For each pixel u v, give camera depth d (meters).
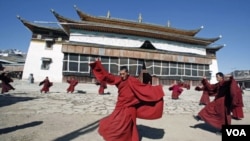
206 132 5.21
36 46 29.66
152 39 29.67
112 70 26.53
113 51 26.80
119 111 3.72
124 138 3.59
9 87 13.57
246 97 19.80
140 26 31.12
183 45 31.64
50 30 30.36
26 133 4.60
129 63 27.12
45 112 7.41
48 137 4.38
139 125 5.83
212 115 4.98
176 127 5.71
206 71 31.94
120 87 3.86
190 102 12.66
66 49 25.33
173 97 14.38
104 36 27.64
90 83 25.58
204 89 5.67
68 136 4.52
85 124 5.73
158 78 28.03
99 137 4.51
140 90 3.79
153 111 3.84
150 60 28.19
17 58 43.62
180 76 29.56
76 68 25.44
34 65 28.97
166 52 28.97
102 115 7.29
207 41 32.41
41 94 14.01
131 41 28.59
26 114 6.91
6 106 8.41
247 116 8.12
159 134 4.89
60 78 29.42
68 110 8.03
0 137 4.23
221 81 5.18
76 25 26.30
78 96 13.58
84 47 25.92
